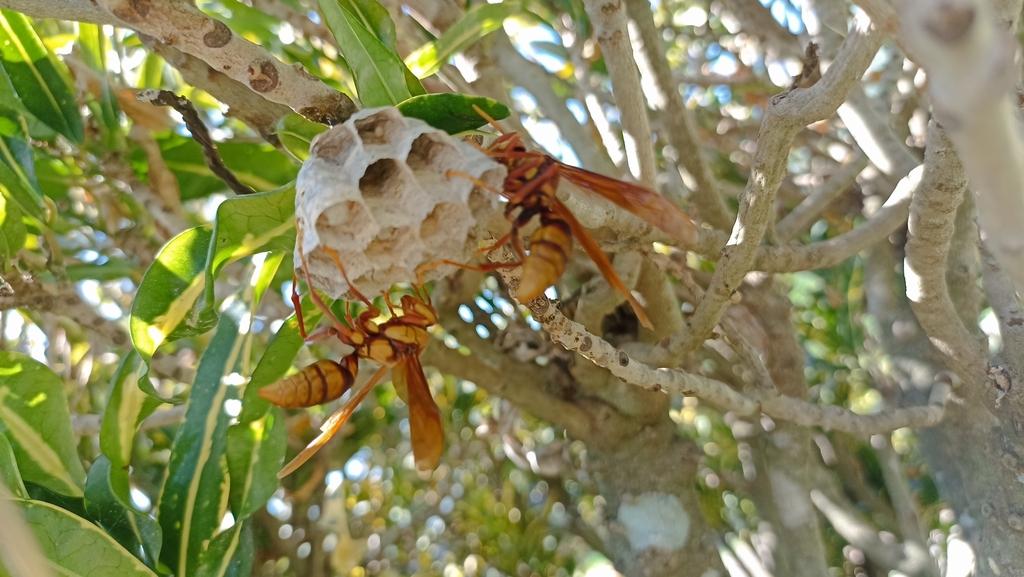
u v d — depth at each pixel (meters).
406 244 0.10
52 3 0.09
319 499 0.25
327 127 0.10
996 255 0.05
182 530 0.13
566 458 0.21
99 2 0.08
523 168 0.09
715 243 0.13
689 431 0.30
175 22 0.09
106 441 0.12
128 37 0.19
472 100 0.09
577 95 0.24
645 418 0.18
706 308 0.12
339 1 0.11
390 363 0.10
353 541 0.25
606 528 0.18
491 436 0.27
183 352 0.23
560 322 0.11
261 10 0.17
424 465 0.10
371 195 0.09
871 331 0.20
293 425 0.25
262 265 0.14
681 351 0.13
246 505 0.13
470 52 0.16
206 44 0.09
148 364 0.10
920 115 0.19
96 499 0.13
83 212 0.21
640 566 0.17
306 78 0.10
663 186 0.19
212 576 0.13
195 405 0.13
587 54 0.22
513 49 0.19
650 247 0.14
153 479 0.24
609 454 0.18
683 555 0.17
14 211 0.14
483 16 0.12
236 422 0.13
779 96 0.10
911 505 0.20
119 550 0.11
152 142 0.16
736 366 0.22
